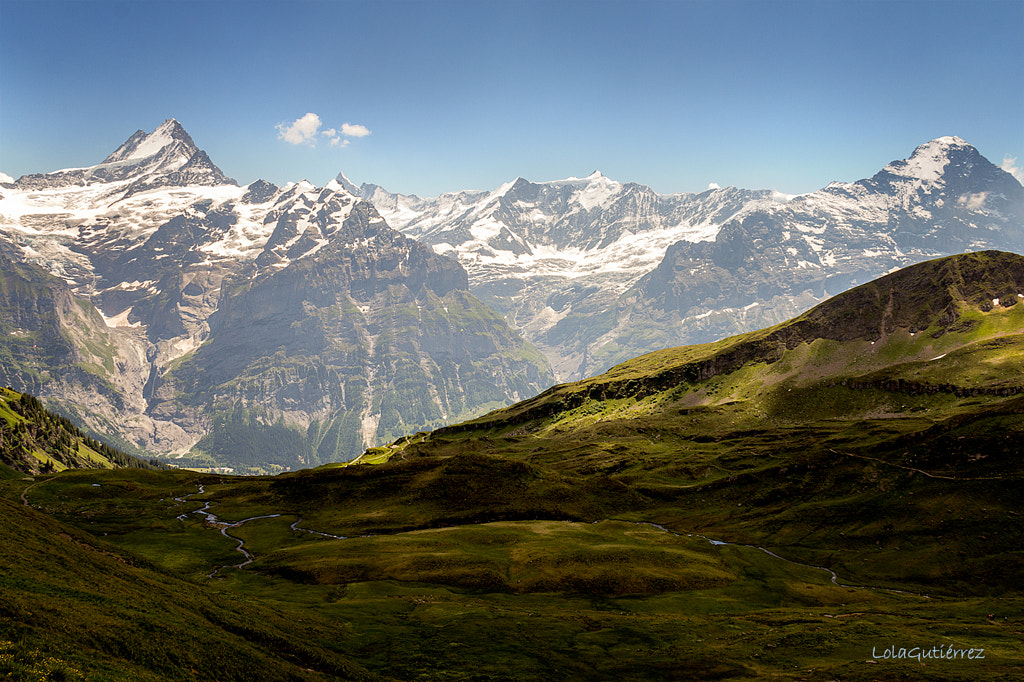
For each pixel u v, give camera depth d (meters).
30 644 51.72
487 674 83.38
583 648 94.25
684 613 117.88
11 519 88.81
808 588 135.12
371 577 133.75
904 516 164.00
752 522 184.38
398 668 84.69
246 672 65.81
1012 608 111.44
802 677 79.81
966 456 178.88
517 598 123.50
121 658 57.06
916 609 116.38
